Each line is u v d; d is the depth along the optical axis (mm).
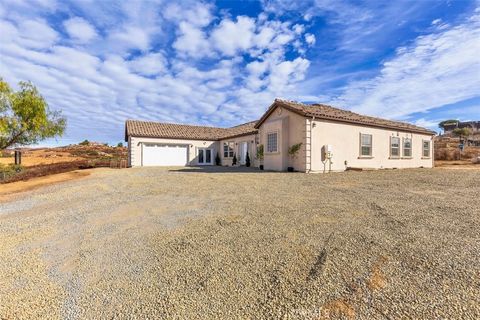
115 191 8422
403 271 2613
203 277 2686
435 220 4312
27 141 18656
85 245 3748
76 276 2832
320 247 3287
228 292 2398
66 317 2139
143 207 6004
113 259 3234
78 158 30766
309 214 4875
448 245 3221
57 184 10656
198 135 27297
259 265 2883
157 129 26344
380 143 17891
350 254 3049
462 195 6535
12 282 2748
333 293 2295
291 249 3264
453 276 2479
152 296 2391
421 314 1960
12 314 2199
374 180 9969
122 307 2242
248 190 7945
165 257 3213
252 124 26531
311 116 14320
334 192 7270
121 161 22500
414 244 3275
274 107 16688
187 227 4344
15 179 12453
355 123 16375
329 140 15164
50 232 4422
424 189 7574
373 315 1977
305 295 2287
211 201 6383
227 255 3172
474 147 33938
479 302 2072
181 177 12359
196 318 2055
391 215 4680
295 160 15094
